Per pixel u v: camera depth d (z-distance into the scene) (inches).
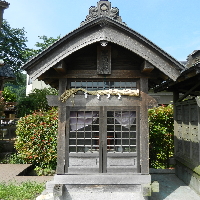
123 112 173.5
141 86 172.6
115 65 177.3
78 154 169.6
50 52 157.9
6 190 192.7
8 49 775.1
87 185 164.4
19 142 295.6
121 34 158.2
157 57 157.6
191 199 174.7
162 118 289.0
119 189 163.2
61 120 171.2
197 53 219.9
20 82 858.8
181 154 231.0
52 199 167.8
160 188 201.5
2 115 363.9
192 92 213.6
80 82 177.5
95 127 173.0
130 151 170.6
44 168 288.2
